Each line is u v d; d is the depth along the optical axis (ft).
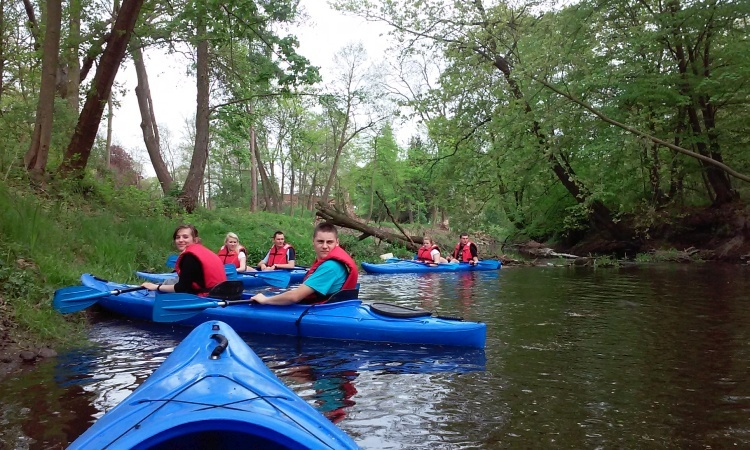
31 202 28.94
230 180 152.76
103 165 56.80
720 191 61.11
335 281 18.98
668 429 10.21
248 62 60.64
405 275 43.14
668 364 14.75
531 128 50.75
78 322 19.85
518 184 61.57
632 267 49.83
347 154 138.21
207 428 5.80
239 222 58.44
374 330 17.51
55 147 45.83
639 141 40.60
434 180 66.74
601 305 25.35
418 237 62.95
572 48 45.06
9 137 39.88
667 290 30.89
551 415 10.97
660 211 64.75
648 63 52.01
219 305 18.72
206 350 9.48
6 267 19.58
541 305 25.50
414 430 10.14
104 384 12.64
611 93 52.75
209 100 63.21
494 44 50.42
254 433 5.83
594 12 46.50
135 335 18.44
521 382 13.24
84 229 30.35
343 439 6.57
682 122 56.65
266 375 8.61
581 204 57.57
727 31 53.98
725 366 14.44
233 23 49.55
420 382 13.25
